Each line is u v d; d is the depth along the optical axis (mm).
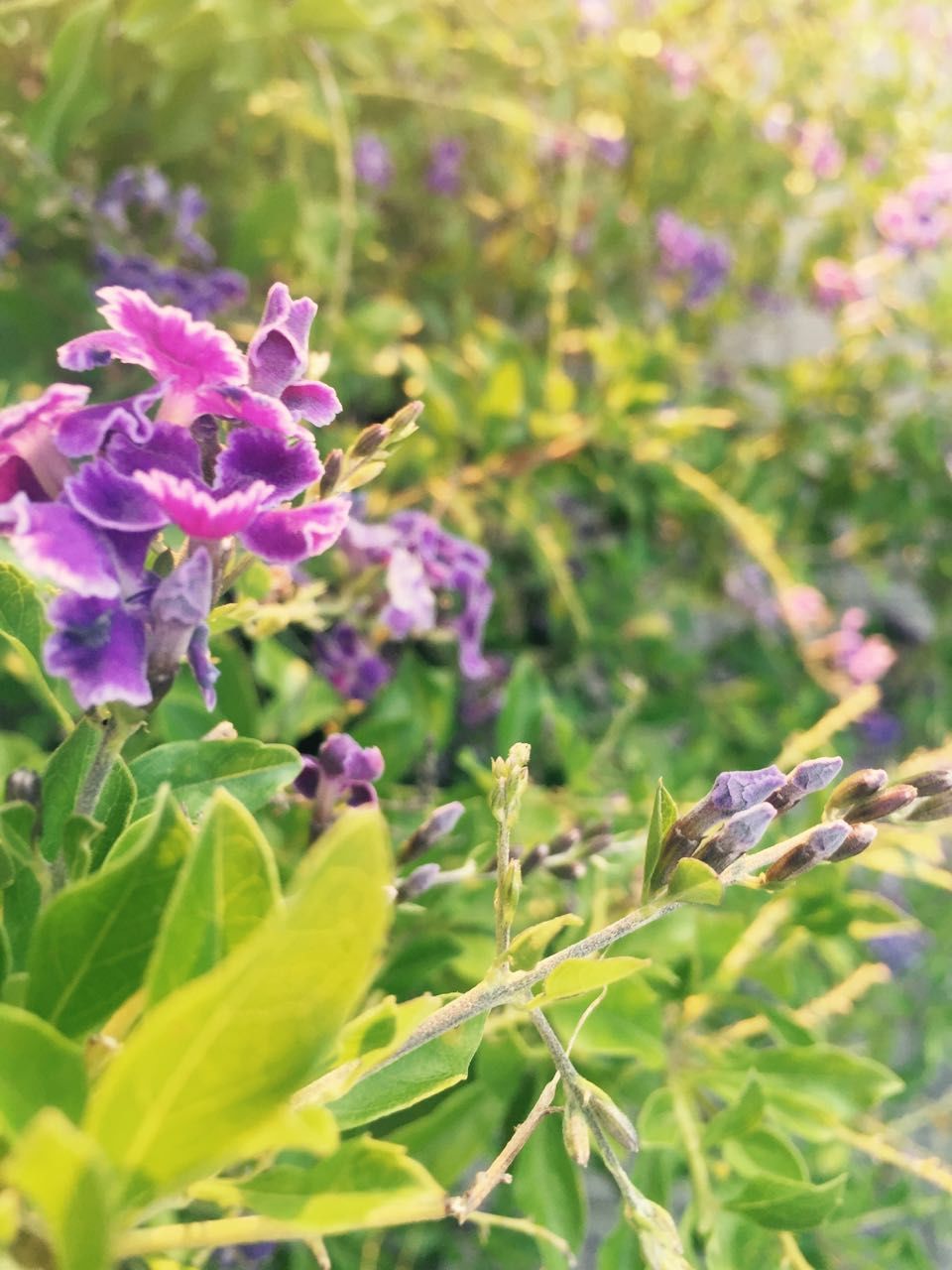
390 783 229
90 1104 92
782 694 391
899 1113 356
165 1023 82
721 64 434
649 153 425
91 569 97
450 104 312
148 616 101
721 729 379
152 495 99
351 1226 94
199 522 101
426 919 188
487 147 391
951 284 409
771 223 459
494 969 114
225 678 207
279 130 316
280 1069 85
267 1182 100
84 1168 76
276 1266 224
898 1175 284
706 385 433
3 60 277
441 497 284
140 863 101
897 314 416
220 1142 87
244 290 253
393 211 384
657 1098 183
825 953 254
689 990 195
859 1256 253
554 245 393
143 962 105
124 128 286
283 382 115
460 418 301
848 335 409
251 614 131
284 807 163
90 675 97
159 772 136
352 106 296
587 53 392
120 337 107
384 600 216
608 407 306
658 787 122
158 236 271
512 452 311
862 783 127
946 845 306
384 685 247
